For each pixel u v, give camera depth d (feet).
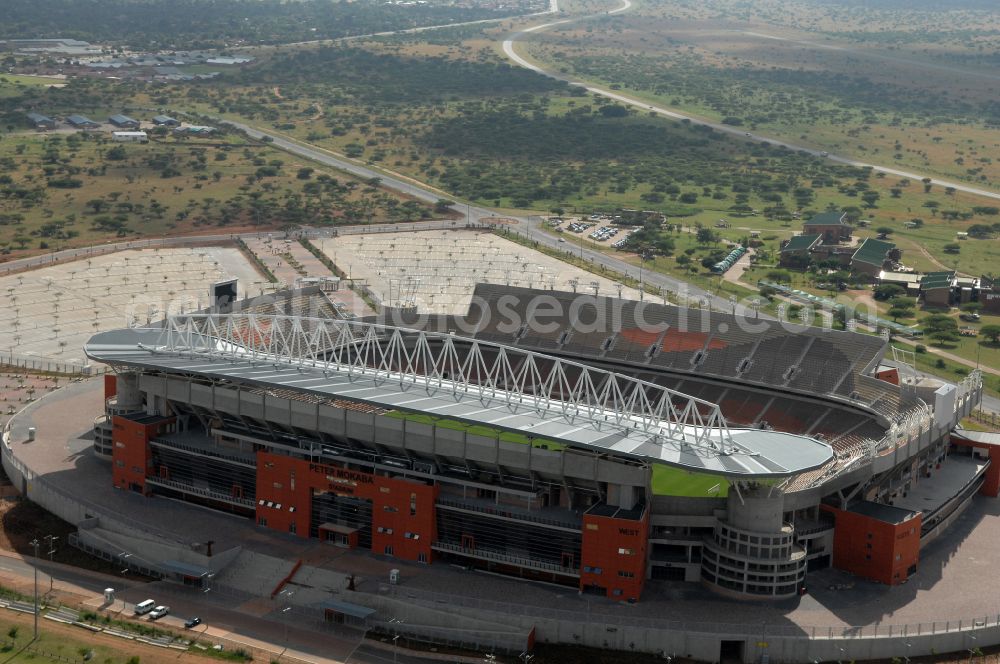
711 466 486.79
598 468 519.19
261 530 574.56
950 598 516.73
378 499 547.90
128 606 506.48
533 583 523.70
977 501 647.15
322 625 494.18
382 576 526.16
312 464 560.61
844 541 541.75
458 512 535.60
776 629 479.82
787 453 508.94
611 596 507.71
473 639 481.05
